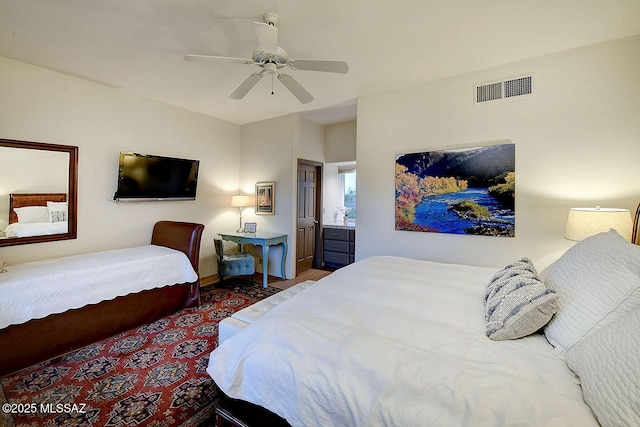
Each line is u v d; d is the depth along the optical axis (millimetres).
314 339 1235
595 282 1139
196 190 4328
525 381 939
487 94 2844
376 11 1979
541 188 2617
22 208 2791
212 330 2787
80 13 2012
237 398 1300
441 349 1137
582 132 2451
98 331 2578
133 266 2840
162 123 3918
